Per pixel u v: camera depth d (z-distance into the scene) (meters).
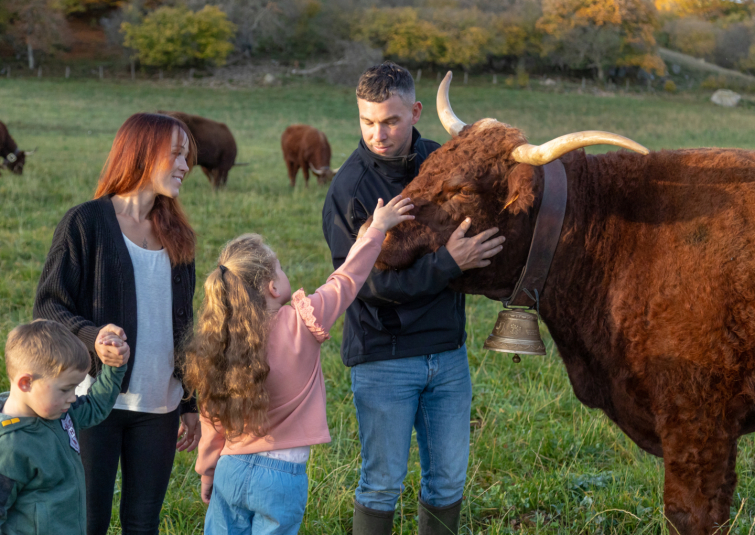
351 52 63.25
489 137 2.55
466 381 2.71
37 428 1.92
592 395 2.79
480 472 3.62
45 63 62.34
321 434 2.22
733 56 81.00
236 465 2.17
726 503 2.65
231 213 10.43
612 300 2.56
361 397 2.61
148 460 2.44
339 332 5.60
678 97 58.31
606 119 38.72
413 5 86.94
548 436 3.91
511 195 2.45
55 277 2.24
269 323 2.17
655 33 83.25
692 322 2.34
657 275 2.44
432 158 2.60
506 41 69.62
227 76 61.09
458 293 2.79
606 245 2.58
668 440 2.45
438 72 69.12
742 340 2.29
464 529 3.13
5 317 5.38
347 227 2.61
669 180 2.54
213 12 63.38
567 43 66.69
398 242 2.52
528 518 3.25
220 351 2.10
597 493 3.34
